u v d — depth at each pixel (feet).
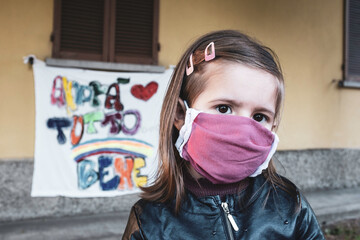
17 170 11.65
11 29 11.62
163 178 2.99
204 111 2.57
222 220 2.85
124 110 12.43
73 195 12.01
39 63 11.64
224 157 2.45
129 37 12.85
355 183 16.97
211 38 2.77
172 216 2.89
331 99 16.44
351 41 16.81
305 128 15.88
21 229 10.78
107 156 12.31
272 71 2.54
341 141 16.70
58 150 11.84
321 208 13.17
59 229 10.78
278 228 2.83
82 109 12.03
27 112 11.78
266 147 2.47
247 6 14.58
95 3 12.44
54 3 11.94
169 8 13.35
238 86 2.42
